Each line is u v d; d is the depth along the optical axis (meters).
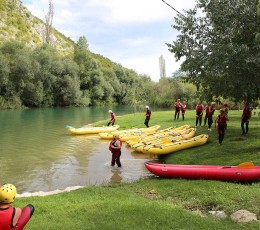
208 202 8.02
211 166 10.82
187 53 12.65
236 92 12.34
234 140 16.23
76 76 72.50
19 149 19.36
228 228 6.14
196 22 12.62
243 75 11.77
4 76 56.62
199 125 22.80
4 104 57.50
